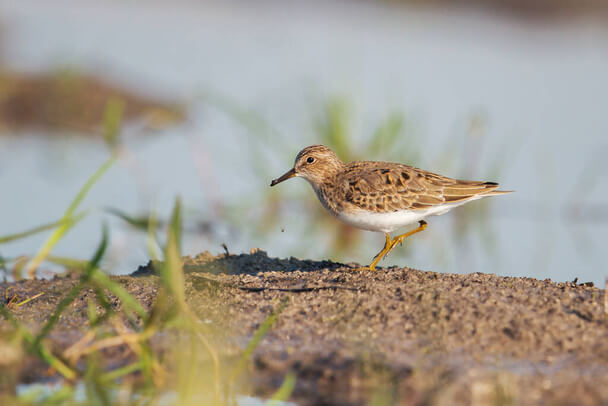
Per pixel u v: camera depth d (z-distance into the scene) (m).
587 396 7.55
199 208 16.31
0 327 9.01
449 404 7.50
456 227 16.08
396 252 14.66
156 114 22.19
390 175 11.10
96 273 8.11
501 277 9.92
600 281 12.72
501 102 22.03
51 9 34.59
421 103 21.45
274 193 17.17
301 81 22.53
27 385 8.17
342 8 34.50
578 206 16.56
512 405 7.46
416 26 30.34
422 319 8.66
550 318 8.66
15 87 22.61
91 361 8.34
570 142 19.39
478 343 8.30
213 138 20.80
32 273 11.91
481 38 28.89
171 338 8.68
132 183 17.47
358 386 7.85
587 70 25.20
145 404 7.93
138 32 31.20
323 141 17.41
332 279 9.83
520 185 17.69
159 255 13.67
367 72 24.59
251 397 7.89
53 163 18.77
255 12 34.53
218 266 11.34
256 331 8.72
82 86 23.19
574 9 30.61
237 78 24.53
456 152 18.33
